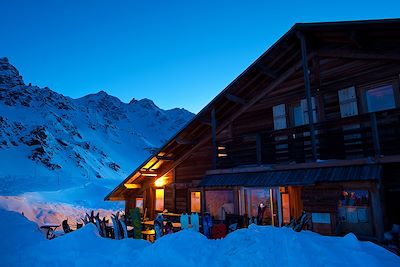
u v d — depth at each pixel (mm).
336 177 8711
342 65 11102
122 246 7004
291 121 12477
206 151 15609
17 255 7258
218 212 14500
